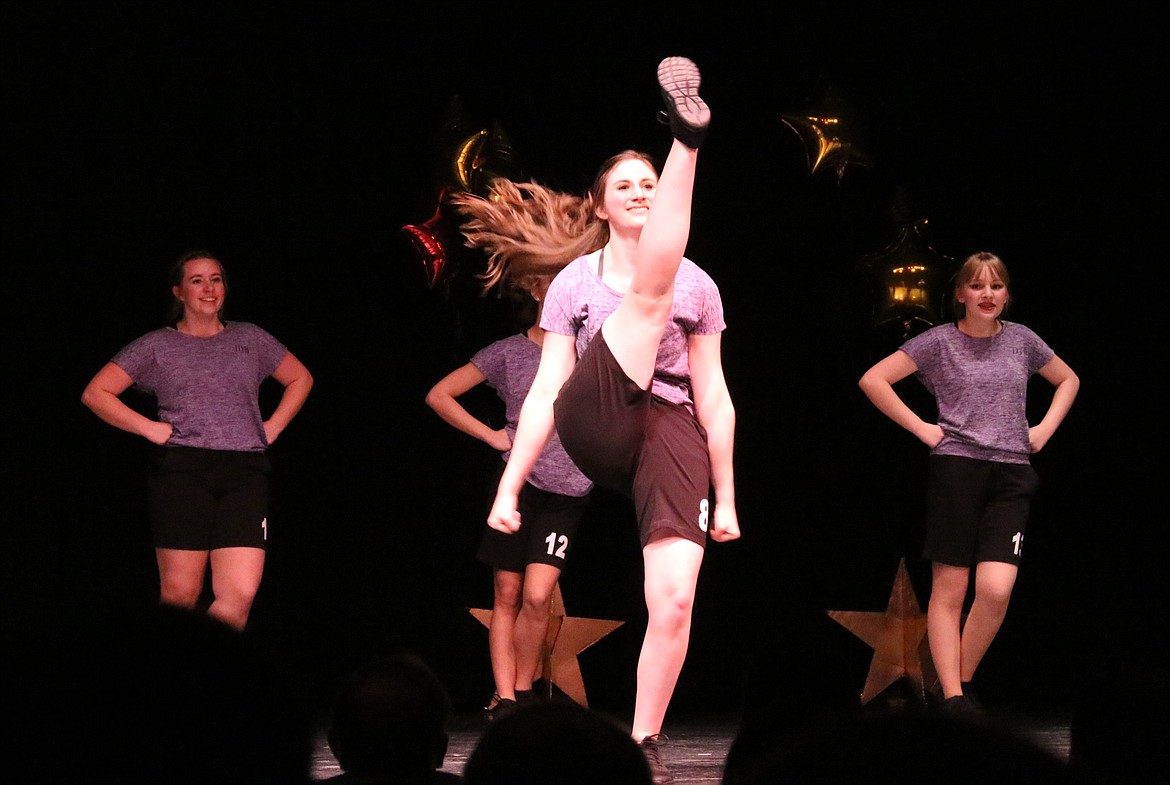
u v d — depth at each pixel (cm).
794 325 1325
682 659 633
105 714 157
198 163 1219
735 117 1302
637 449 636
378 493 1272
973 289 1001
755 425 1330
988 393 988
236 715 161
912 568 1336
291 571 1259
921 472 1337
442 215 1172
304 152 1245
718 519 656
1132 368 1291
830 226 1315
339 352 1268
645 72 1278
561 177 1268
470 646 1274
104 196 1194
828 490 1333
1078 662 1287
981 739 140
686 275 654
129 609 164
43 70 1173
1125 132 1280
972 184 1304
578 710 230
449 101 1238
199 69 1213
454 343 1277
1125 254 1288
